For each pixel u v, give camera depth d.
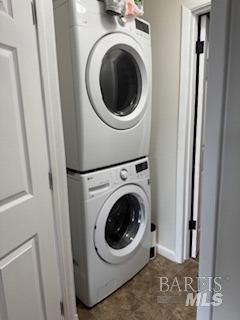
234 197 0.56
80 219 1.46
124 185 1.61
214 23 0.52
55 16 1.29
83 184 1.40
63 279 1.32
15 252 0.99
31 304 1.10
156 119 1.97
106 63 1.43
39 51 1.04
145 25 1.58
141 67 1.58
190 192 1.97
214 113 0.56
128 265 1.77
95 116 1.37
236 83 0.52
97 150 1.42
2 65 0.87
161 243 2.15
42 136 1.09
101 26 1.31
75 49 1.24
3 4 0.87
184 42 1.68
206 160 0.59
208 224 0.62
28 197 1.04
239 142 0.53
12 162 0.94
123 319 1.52
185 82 1.73
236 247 0.57
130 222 1.86
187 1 1.61
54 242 1.23
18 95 0.96
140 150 1.70
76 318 1.46
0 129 0.88
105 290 1.64
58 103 1.17
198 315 0.68
